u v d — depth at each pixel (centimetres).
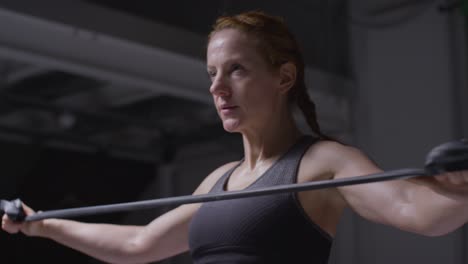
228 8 473
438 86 534
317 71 528
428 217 102
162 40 420
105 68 402
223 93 130
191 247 129
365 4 577
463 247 500
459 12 530
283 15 516
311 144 127
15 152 581
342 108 549
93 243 160
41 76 498
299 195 120
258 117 130
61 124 536
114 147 606
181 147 646
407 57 554
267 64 131
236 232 119
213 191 136
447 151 88
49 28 368
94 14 385
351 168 118
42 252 639
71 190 650
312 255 119
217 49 132
